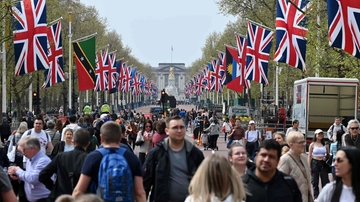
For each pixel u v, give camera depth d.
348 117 55.66
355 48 39.66
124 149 14.84
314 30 57.19
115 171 14.21
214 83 130.62
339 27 39.69
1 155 24.59
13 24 60.53
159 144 16.95
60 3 129.12
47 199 19.02
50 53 72.81
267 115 88.81
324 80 53.78
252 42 72.69
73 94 103.25
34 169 18.72
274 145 13.41
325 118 55.94
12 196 14.66
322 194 13.78
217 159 11.84
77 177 16.89
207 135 66.75
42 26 57.44
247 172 13.57
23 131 29.45
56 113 87.88
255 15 96.56
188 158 16.80
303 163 18.62
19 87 106.38
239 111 102.62
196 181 11.85
